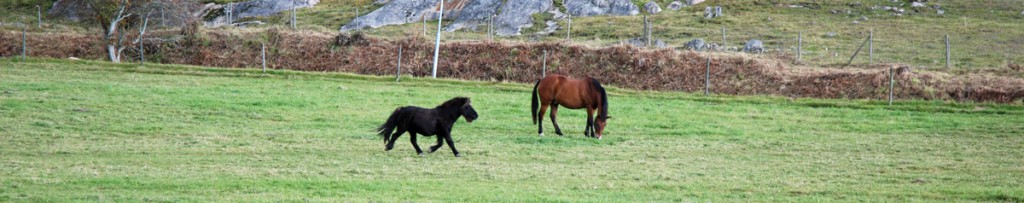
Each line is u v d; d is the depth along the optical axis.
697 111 30.48
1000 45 45.66
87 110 27.19
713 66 39.25
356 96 32.56
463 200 14.17
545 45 42.91
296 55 45.66
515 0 59.66
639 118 28.42
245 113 27.77
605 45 43.19
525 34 53.94
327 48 45.78
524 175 17.27
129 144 21.58
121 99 29.92
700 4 59.34
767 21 53.97
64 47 48.25
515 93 35.19
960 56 42.91
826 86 36.22
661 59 40.16
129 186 15.22
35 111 26.62
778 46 46.72
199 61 46.25
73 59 43.03
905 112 30.77
